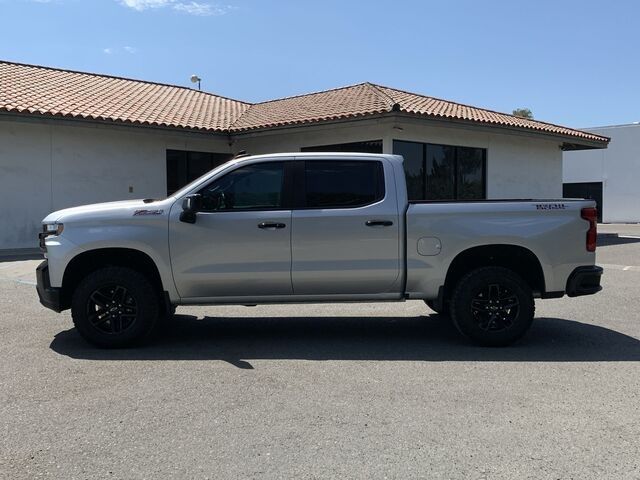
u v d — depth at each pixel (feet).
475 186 64.13
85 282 21.16
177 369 18.97
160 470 12.14
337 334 24.04
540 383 17.63
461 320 21.71
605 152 135.44
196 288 21.45
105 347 21.43
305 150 60.95
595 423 14.60
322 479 11.82
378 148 56.08
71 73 68.28
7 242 50.72
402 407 15.62
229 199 21.58
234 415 15.03
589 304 30.58
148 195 59.93
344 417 14.92
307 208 21.49
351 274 21.48
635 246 64.75
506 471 12.14
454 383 17.61
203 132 60.23
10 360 19.84
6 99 50.42
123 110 58.03
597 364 19.69
